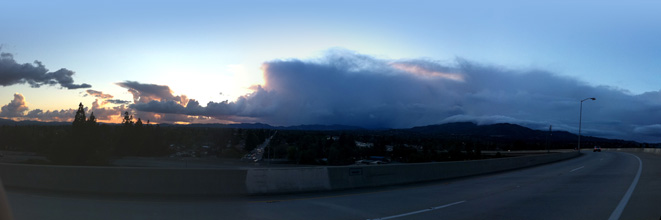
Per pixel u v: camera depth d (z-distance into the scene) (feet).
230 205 33.40
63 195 37.14
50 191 39.40
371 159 160.35
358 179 48.44
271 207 32.76
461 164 67.46
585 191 44.83
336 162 157.69
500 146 298.35
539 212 31.04
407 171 55.42
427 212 30.99
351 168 48.14
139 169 38.93
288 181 42.52
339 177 46.57
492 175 71.31
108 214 28.27
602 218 28.43
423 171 58.29
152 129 266.77
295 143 213.25
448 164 64.03
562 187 49.57
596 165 99.30
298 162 161.48
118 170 39.01
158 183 38.63
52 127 283.59
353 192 44.27
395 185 52.42
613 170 79.20
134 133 263.49
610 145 356.38
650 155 172.45
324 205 34.14
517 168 90.94
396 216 29.22
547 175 69.77
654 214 29.68
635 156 159.94
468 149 225.97
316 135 255.50
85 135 231.50
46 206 31.19
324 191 44.32
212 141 254.47
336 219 27.84
